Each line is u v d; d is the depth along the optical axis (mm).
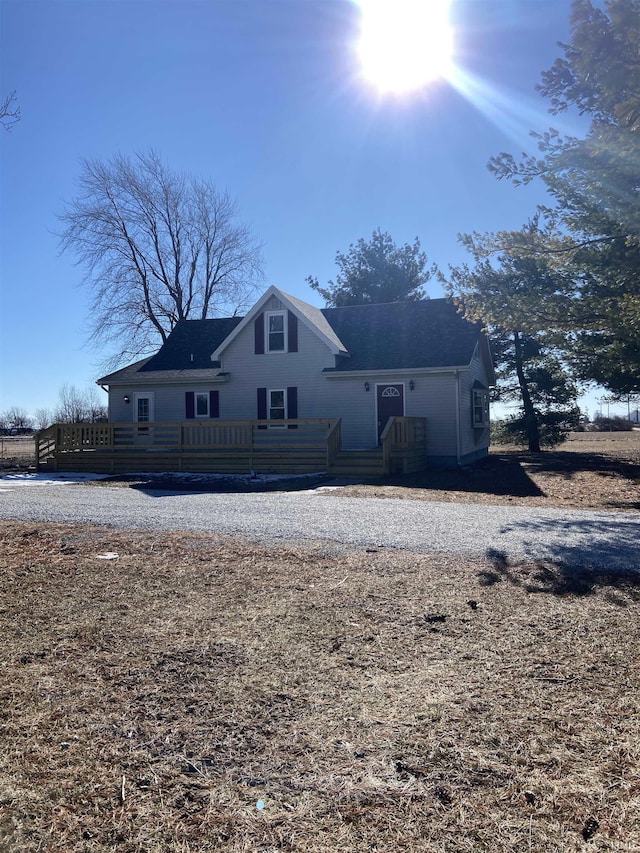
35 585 6234
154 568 6805
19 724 3586
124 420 24500
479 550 7359
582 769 3080
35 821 2750
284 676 4176
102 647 4703
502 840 2588
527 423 30188
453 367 19969
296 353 22000
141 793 2945
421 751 3258
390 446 17797
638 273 10258
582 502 12375
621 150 9352
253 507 11133
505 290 11859
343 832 2650
